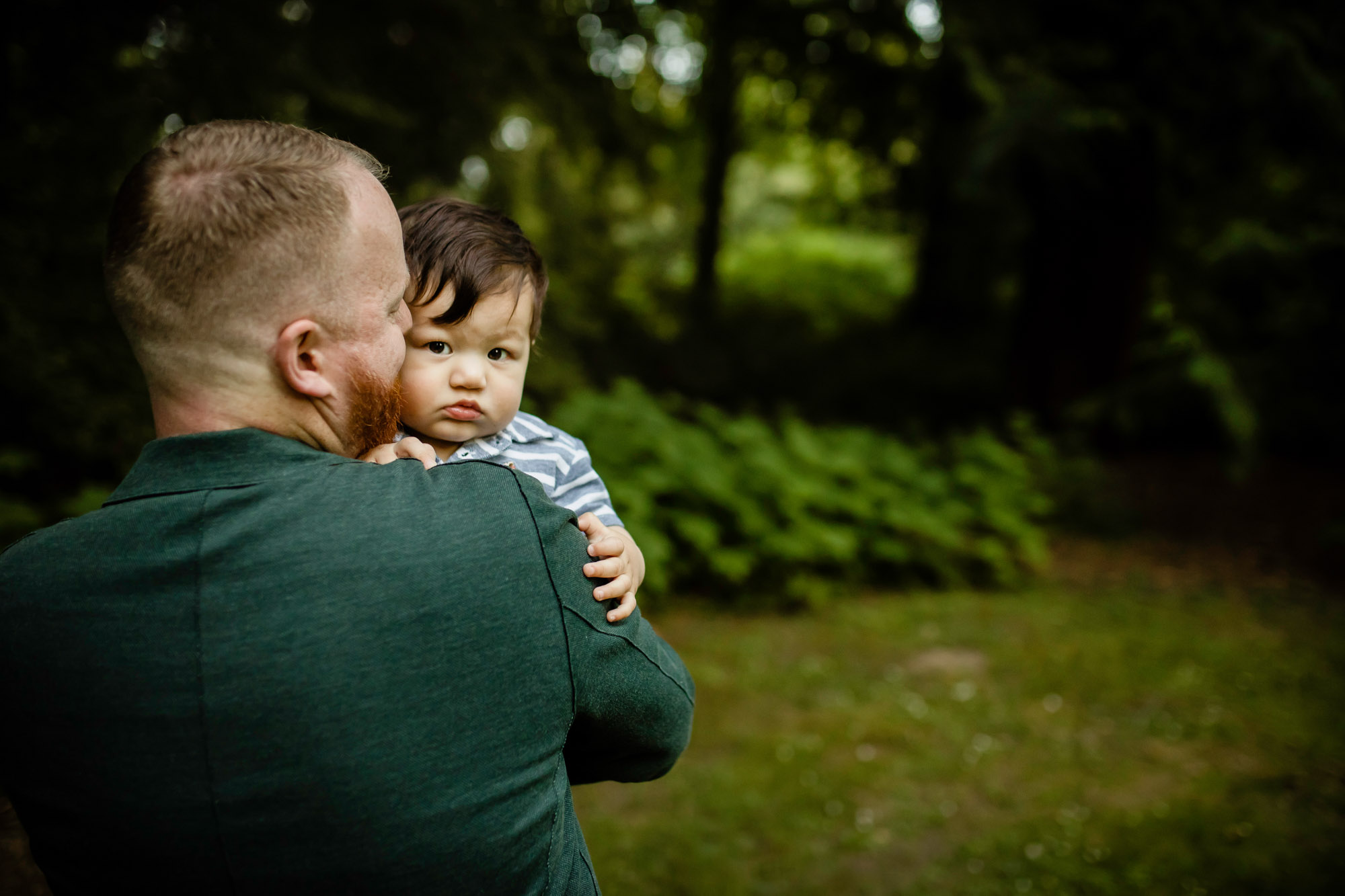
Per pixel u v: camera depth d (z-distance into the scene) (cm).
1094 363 865
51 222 464
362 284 89
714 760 361
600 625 94
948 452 695
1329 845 302
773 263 1764
